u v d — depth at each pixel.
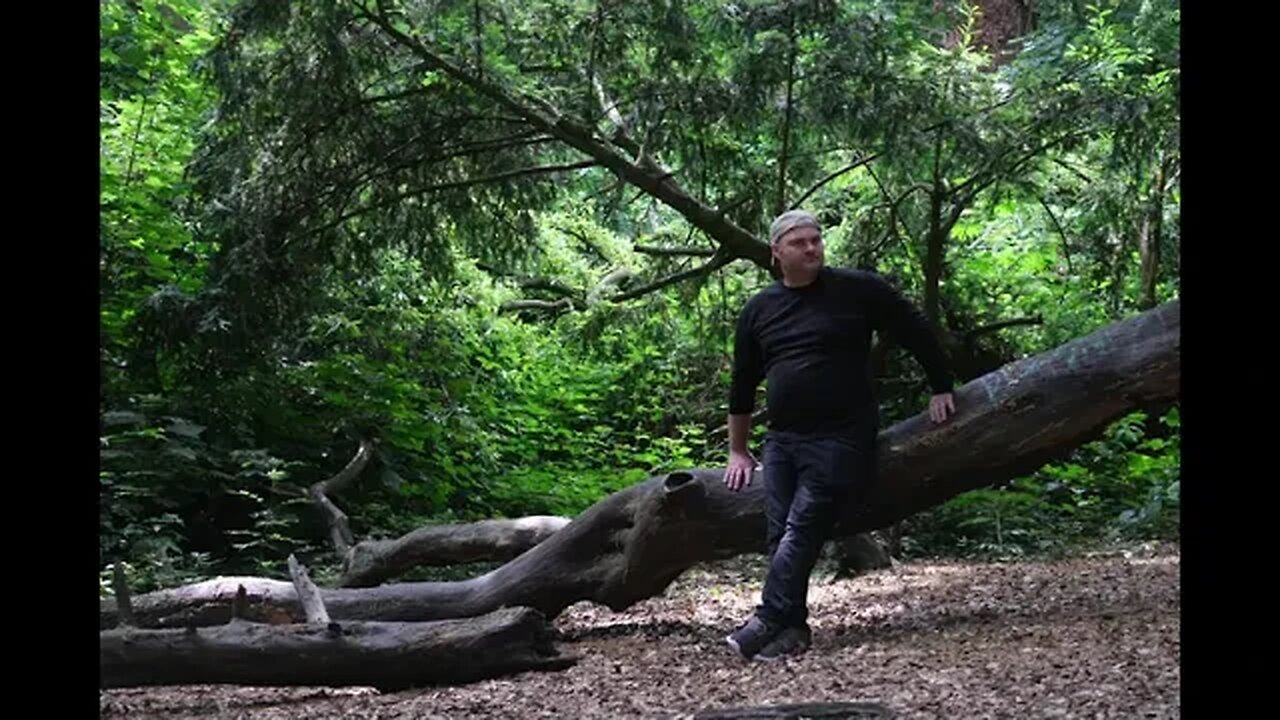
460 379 12.08
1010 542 10.67
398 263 11.80
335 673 5.38
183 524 9.27
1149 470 11.62
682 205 9.96
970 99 9.75
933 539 10.93
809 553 5.68
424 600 6.89
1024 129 9.80
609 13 9.27
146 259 10.50
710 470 6.48
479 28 9.34
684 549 6.43
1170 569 7.86
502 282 13.32
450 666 5.40
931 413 6.10
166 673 5.36
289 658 5.35
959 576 8.31
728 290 11.47
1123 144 10.02
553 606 6.83
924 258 11.05
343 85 9.48
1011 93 10.05
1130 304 12.93
